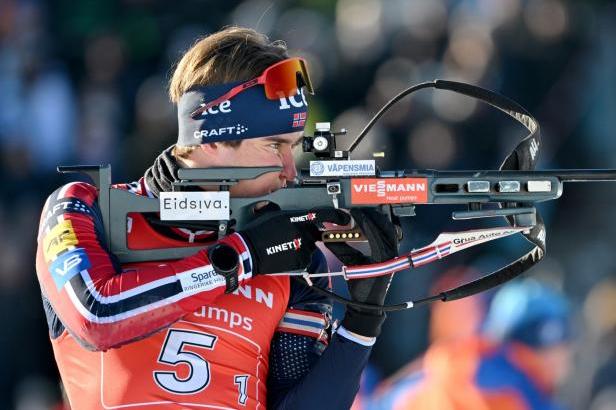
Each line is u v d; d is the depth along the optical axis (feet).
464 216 32.19
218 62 32.50
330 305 35.42
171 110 95.20
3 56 101.35
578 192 89.30
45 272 31.65
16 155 98.02
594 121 89.97
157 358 31.89
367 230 31.83
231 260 30.86
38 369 91.76
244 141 32.71
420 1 94.63
